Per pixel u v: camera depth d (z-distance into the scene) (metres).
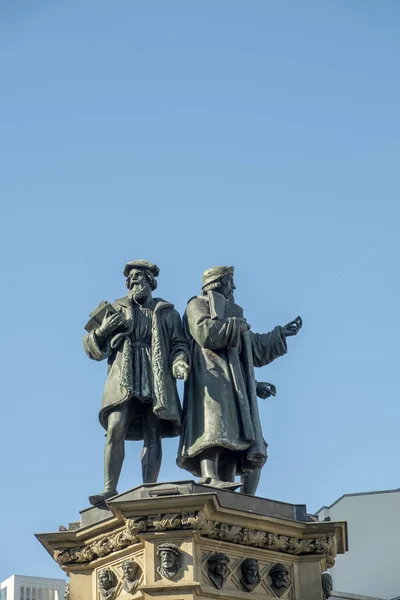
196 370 26.89
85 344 27.00
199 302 27.30
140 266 27.73
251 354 27.36
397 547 41.09
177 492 24.58
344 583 41.12
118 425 26.20
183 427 26.50
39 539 25.58
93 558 25.44
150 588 23.89
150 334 27.05
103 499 25.75
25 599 38.34
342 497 42.44
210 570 24.38
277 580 24.94
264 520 24.94
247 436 26.16
